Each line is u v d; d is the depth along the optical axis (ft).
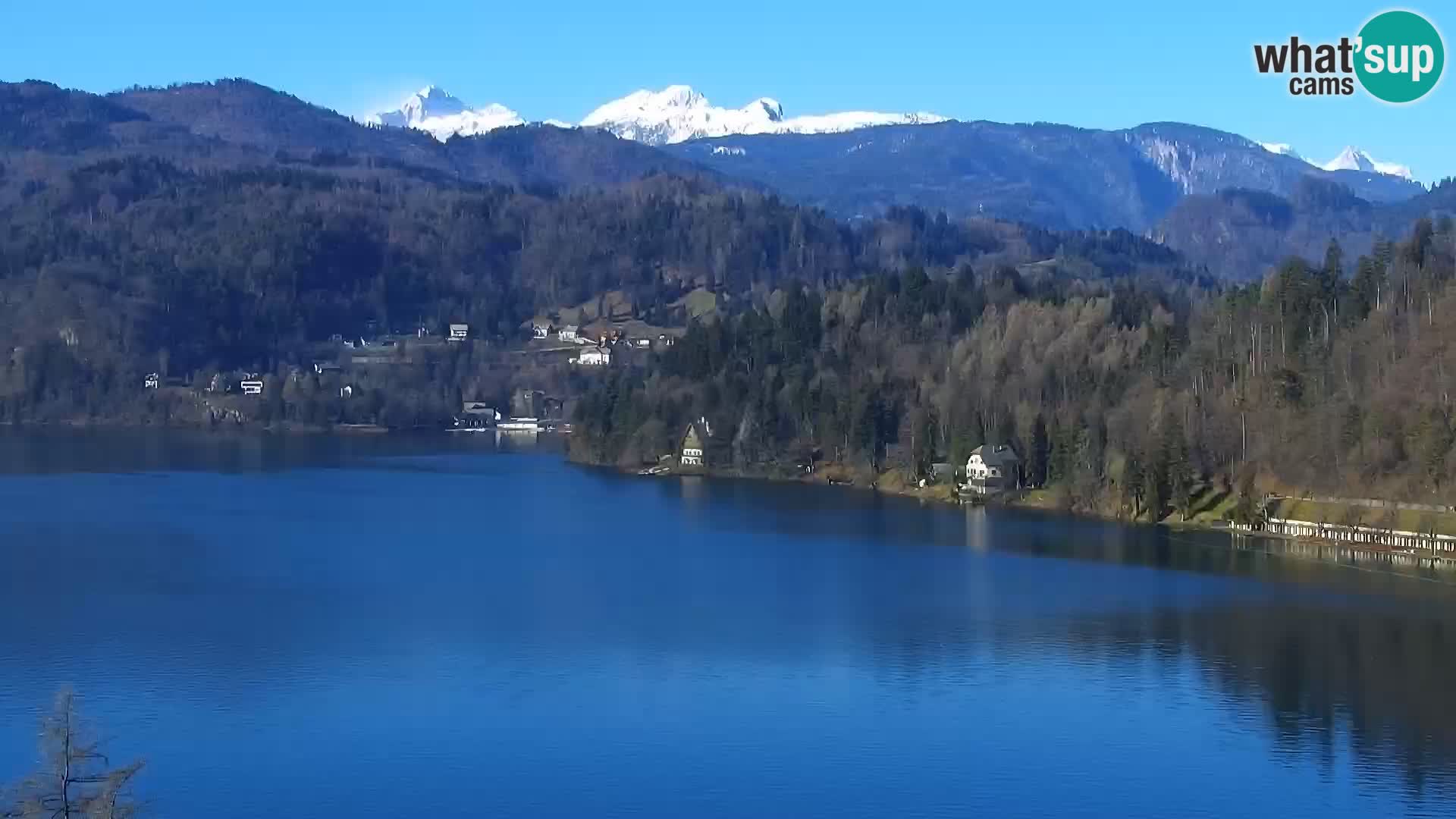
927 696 478.59
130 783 395.96
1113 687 489.26
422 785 398.62
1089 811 387.96
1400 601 620.08
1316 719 457.27
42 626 560.20
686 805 388.37
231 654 522.88
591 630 565.53
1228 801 394.73
